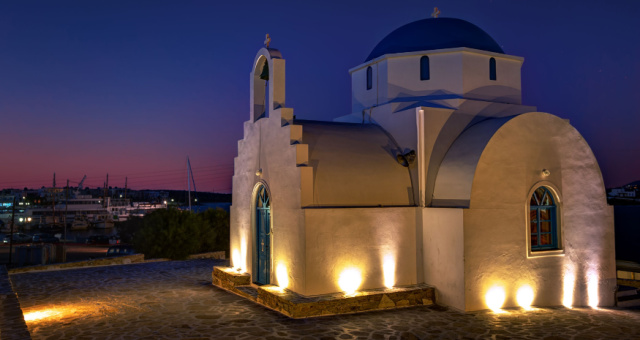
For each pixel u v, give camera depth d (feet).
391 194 36.81
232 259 45.60
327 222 33.47
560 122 37.96
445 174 36.83
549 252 36.63
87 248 184.44
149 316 31.53
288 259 34.83
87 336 26.81
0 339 21.80
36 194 466.70
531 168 36.52
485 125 37.93
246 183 43.19
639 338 27.53
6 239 214.28
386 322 30.17
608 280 38.91
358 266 34.40
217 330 28.09
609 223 39.40
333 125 40.60
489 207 34.53
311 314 31.30
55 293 39.81
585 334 28.25
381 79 45.50
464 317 31.73
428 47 44.39
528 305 35.55
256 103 42.83
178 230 87.56
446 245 34.78
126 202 414.82
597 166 39.34
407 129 39.01
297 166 34.19
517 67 46.11
